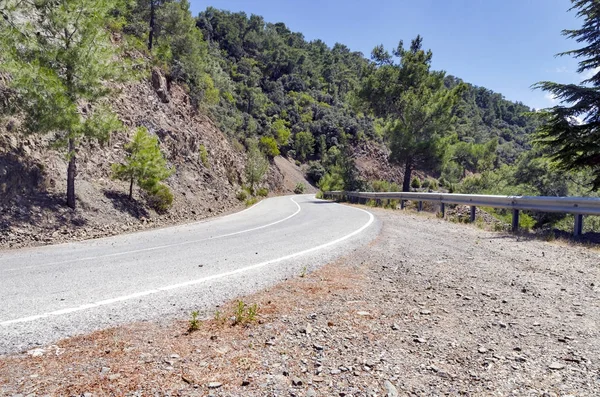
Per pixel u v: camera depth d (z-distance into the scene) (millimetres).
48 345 2980
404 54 29562
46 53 11727
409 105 27703
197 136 27094
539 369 2691
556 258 6641
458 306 4098
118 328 3359
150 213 15109
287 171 71125
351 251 7227
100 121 12320
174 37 32000
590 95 13227
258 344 3082
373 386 2439
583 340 3199
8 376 2459
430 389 2416
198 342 3098
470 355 2922
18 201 10844
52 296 4285
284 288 4738
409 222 12641
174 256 6879
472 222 12633
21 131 12016
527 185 24000
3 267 6148
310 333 3324
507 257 6699
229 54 111875
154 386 2369
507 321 3654
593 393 2359
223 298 4277
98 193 13836
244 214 18016
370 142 85625
